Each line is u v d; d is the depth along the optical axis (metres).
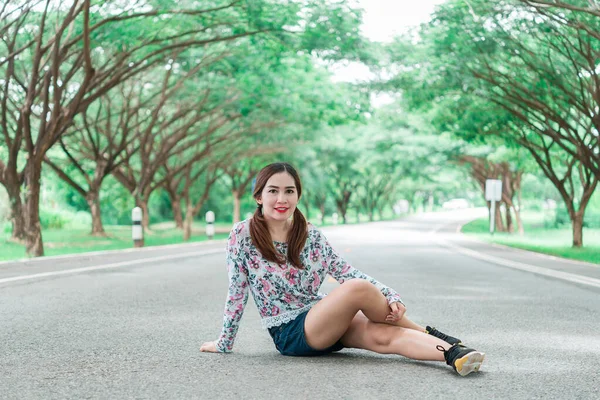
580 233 24.03
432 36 18.72
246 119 26.97
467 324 6.71
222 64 21.80
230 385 4.05
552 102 22.31
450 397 3.79
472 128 22.52
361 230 41.03
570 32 17.52
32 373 4.39
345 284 4.48
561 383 4.16
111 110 30.41
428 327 4.62
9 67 18.58
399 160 40.50
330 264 4.70
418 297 9.05
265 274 4.68
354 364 4.65
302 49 16.81
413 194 100.69
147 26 16.94
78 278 11.38
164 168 38.66
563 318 7.18
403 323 4.64
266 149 38.22
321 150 43.88
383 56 19.00
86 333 6.01
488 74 19.41
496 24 17.59
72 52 17.66
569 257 18.16
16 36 19.03
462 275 12.48
